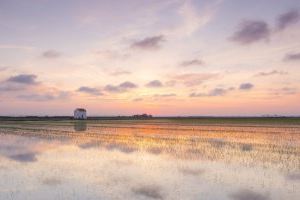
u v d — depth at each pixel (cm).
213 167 2083
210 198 1386
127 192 1473
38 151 2916
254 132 5038
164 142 3588
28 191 1499
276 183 1644
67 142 3684
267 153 2691
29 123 9644
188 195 1427
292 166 2112
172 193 1460
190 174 1864
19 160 2406
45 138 4234
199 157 2495
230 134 4672
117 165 2169
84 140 3906
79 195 1427
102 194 1443
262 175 1834
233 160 2347
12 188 1555
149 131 5447
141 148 3073
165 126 7419
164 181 1689
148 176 1809
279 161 2305
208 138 4044
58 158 2491
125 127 6938
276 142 3516
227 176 1808
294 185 1600
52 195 1436
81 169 2025
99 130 5819
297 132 4984
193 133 4922
